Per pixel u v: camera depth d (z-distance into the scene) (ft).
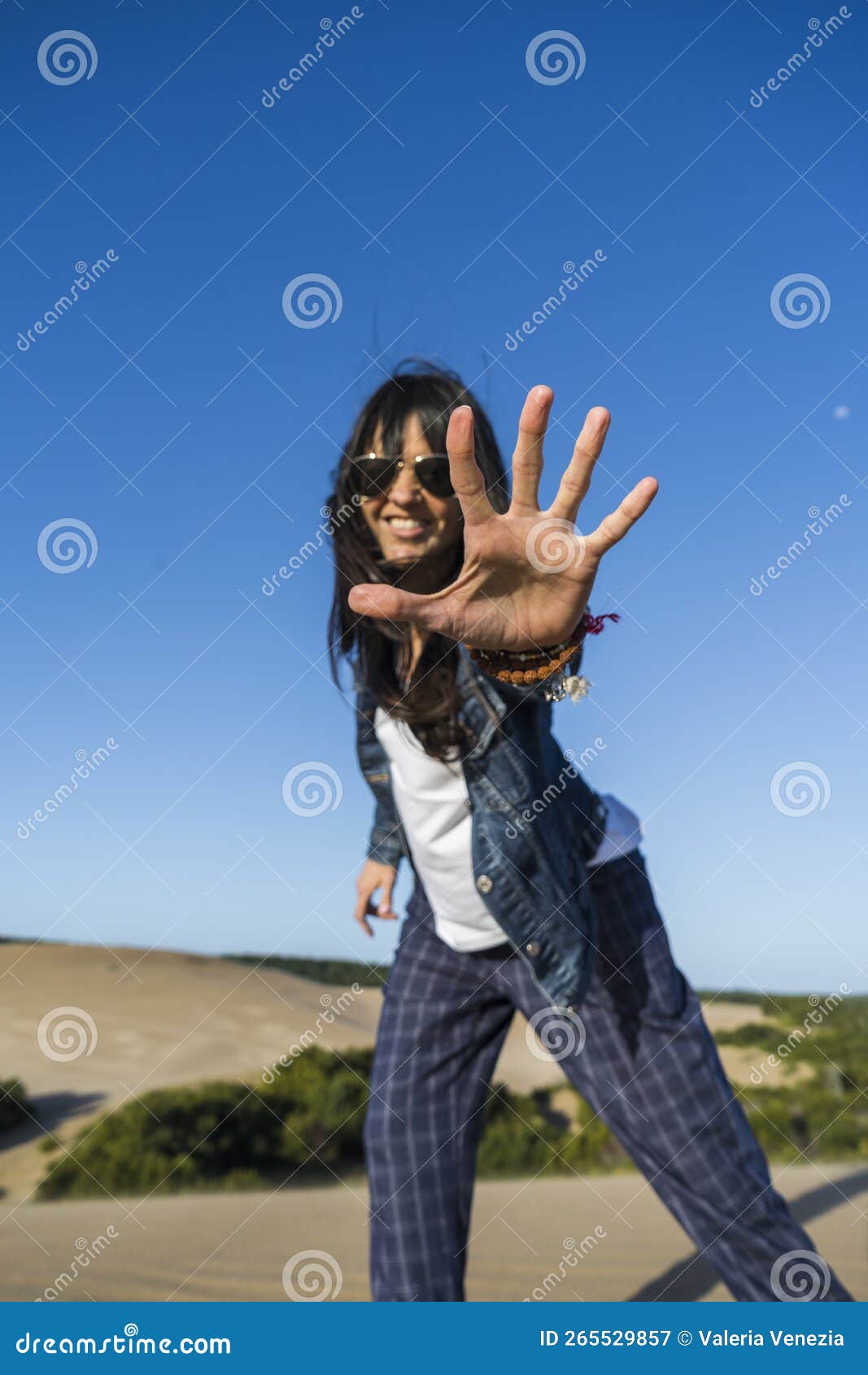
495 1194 19.42
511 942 7.15
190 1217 16.11
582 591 5.56
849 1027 40.11
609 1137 30.58
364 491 7.35
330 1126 28.40
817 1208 14.21
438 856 7.34
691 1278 10.45
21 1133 29.48
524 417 5.28
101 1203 19.08
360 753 8.52
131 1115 27.27
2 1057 41.24
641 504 5.39
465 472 5.29
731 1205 7.22
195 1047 47.09
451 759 6.98
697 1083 7.29
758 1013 45.19
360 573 7.54
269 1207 17.63
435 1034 7.56
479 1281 10.64
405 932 7.95
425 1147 7.28
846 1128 29.01
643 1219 15.38
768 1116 30.25
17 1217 15.97
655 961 7.45
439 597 5.55
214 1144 26.13
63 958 67.82
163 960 71.56
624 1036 7.33
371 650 7.27
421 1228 7.08
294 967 76.38
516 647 5.72
